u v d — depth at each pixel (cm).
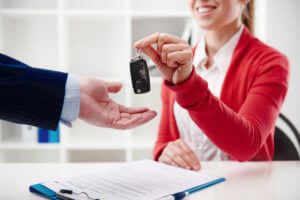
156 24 212
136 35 212
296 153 110
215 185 63
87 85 64
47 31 226
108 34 230
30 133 198
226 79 109
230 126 73
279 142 112
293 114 209
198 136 118
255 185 63
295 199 55
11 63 61
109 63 231
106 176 66
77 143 202
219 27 109
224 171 74
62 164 84
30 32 225
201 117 72
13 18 216
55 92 58
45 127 59
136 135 230
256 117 84
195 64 125
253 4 131
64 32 201
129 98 201
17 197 57
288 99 208
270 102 89
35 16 206
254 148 79
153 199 52
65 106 61
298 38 206
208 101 70
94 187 58
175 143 90
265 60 101
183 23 212
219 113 71
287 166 79
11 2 224
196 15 110
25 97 56
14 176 72
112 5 230
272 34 207
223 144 76
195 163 78
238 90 107
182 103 71
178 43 62
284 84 95
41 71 59
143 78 71
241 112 88
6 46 212
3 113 55
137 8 232
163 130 128
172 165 81
